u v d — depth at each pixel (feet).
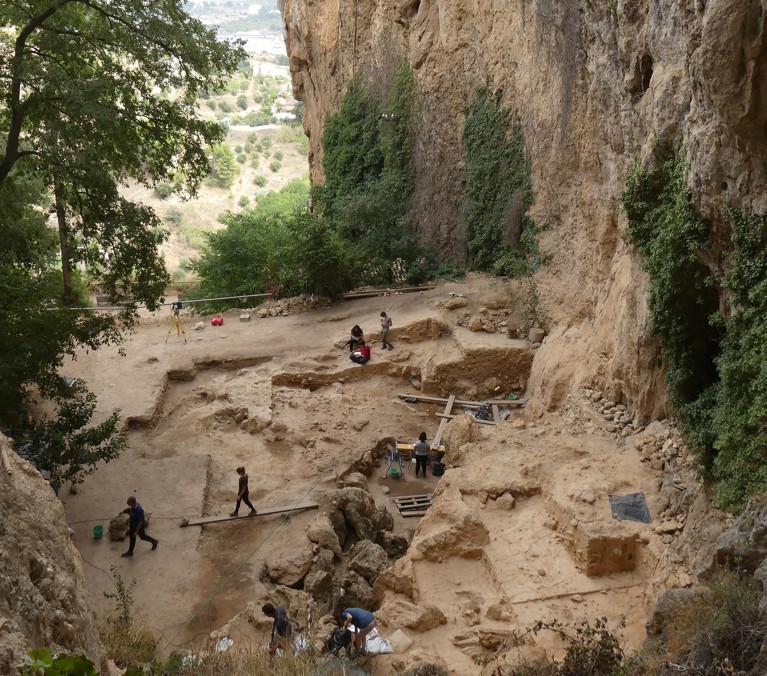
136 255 60.54
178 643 40.11
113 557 48.11
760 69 31.86
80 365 76.23
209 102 457.68
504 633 36.60
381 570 45.65
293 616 39.55
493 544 44.27
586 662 26.96
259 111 455.63
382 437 66.74
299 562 47.01
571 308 70.90
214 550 49.67
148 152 63.21
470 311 80.89
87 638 20.51
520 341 75.25
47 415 61.57
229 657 29.68
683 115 44.04
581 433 55.83
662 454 47.93
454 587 42.29
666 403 51.08
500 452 54.24
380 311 84.43
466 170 91.86
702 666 22.93
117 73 59.88
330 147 117.80
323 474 59.98
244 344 80.69
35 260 71.36
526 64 79.10
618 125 57.06
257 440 65.46
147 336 84.53
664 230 43.14
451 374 73.92
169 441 64.69
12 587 18.15
